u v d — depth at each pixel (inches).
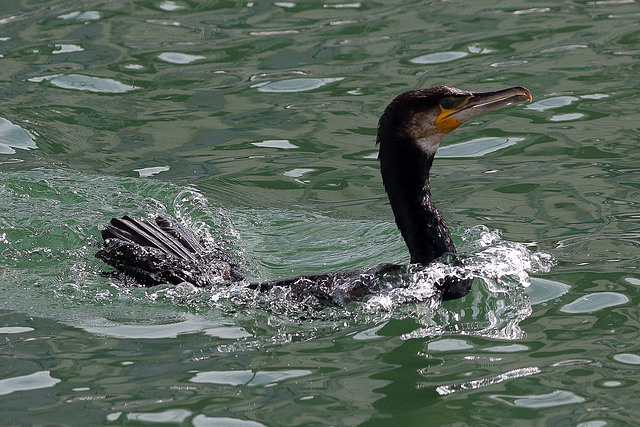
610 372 314.7
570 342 338.0
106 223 456.8
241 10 734.5
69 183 500.1
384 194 501.7
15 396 307.9
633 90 596.7
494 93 387.5
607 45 655.8
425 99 388.8
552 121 571.2
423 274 389.4
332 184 513.7
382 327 357.4
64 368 326.6
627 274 394.3
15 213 461.7
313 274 398.6
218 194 499.2
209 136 565.0
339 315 368.2
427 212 399.2
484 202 482.9
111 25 704.4
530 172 514.6
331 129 569.3
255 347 342.0
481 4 739.4
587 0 740.7
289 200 496.1
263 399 303.9
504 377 314.0
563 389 304.8
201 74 637.3
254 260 433.1
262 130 572.7
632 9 717.3
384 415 292.2
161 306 378.6
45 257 424.8
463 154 545.3
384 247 442.0
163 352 338.3
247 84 623.5
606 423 283.9
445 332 352.8
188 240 428.1
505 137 559.8
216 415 293.6
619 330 345.7
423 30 693.9
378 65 640.4
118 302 382.6
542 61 636.1
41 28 697.6
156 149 549.6
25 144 548.7
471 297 382.9
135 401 303.4
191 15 725.9
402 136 393.1
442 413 293.0
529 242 434.0
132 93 613.9
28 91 608.4
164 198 488.4
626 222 449.4
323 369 323.6
